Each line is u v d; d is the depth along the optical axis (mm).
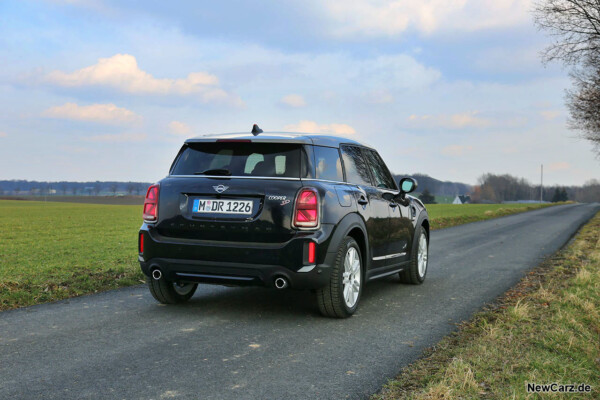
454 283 7742
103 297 6453
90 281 7277
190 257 5176
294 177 5102
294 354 4160
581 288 6656
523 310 5316
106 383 3467
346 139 6234
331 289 5191
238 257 5012
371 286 7480
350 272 5457
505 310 5656
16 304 5969
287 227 4957
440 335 4773
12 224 29469
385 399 3207
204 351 4215
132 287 7180
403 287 7395
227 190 5109
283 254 4918
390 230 6520
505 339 4344
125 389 3359
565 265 9422
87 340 4508
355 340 4594
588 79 21594
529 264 9938
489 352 3967
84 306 5918
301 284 4969
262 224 4980
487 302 6297
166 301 5996
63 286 6883
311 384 3488
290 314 5586
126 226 27516
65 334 4699
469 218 30594
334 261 5121
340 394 3309
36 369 3740
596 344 4207
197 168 5387
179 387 3406
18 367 3781
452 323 5238
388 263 6559
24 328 4910
